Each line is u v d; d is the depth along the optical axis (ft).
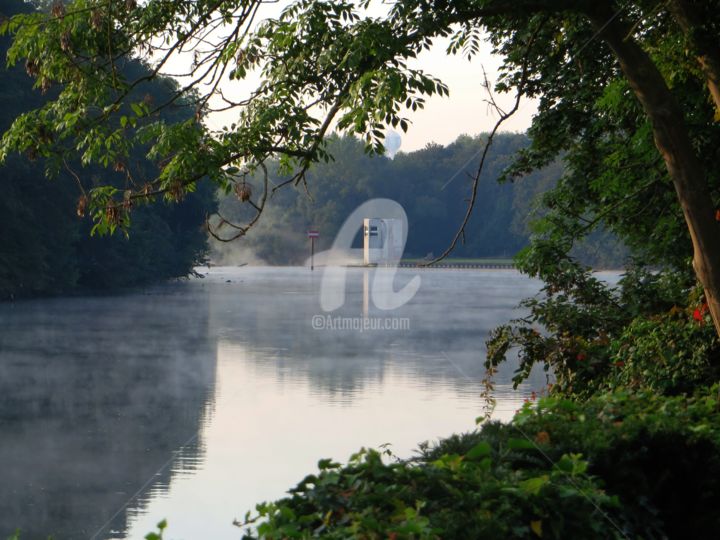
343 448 111.14
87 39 77.05
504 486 35.35
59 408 146.10
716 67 76.02
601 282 111.14
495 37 109.19
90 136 74.90
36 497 93.40
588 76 110.83
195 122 73.31
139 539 77.77
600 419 47.80
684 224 108.68
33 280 474.08
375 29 66.39
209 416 136.26
